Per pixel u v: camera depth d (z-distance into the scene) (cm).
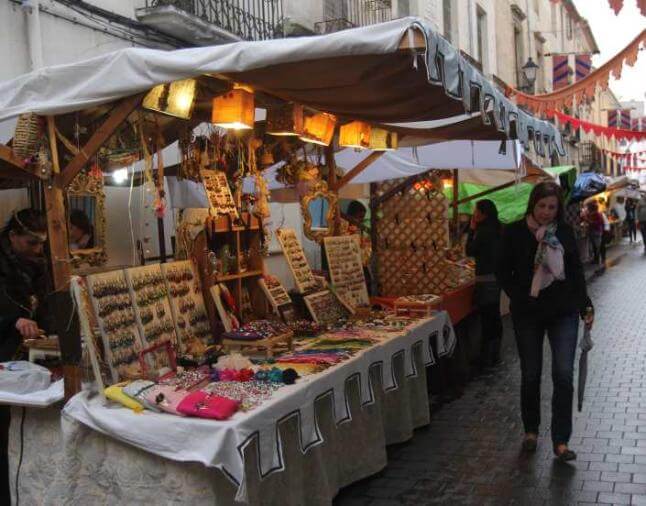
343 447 402
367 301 570
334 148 623
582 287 429
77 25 718
